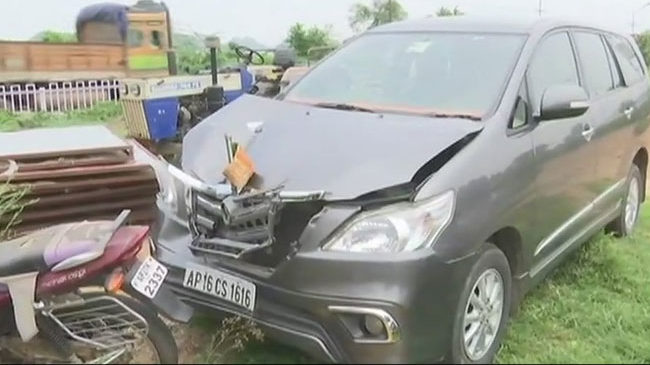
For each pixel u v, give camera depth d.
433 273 2.99
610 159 4.88
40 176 4.75
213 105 8.55
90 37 12.27
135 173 5.03
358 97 4.09
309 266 3.04
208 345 3.29
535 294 4.32
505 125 3.61
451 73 4.03
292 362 3.09
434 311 3.02
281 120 3.81
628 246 5.30
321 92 4.23
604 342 3.80
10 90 11.23
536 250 3.82
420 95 3.95
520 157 3.59
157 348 3.26
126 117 8.41
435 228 3.04
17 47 11.45
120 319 3.28
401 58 4.28
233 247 3.24
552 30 4.45
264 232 3.16
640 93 5.50
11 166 4.70
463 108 3.76
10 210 4.49
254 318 3.19
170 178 3.85
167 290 3.44
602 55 5.09
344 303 2.96
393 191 3.10
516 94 3.78
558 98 3.81
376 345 2.96
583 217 4.49
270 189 3.21
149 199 5.04
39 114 10.48
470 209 3.19
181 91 8.48
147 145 8.19
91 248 3.37
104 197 4.93
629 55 5.61
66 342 3.26
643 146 5.57
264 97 4.32
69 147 5.16
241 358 3.10
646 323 4.09
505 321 3.55
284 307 3.10
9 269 3.47
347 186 3.14
